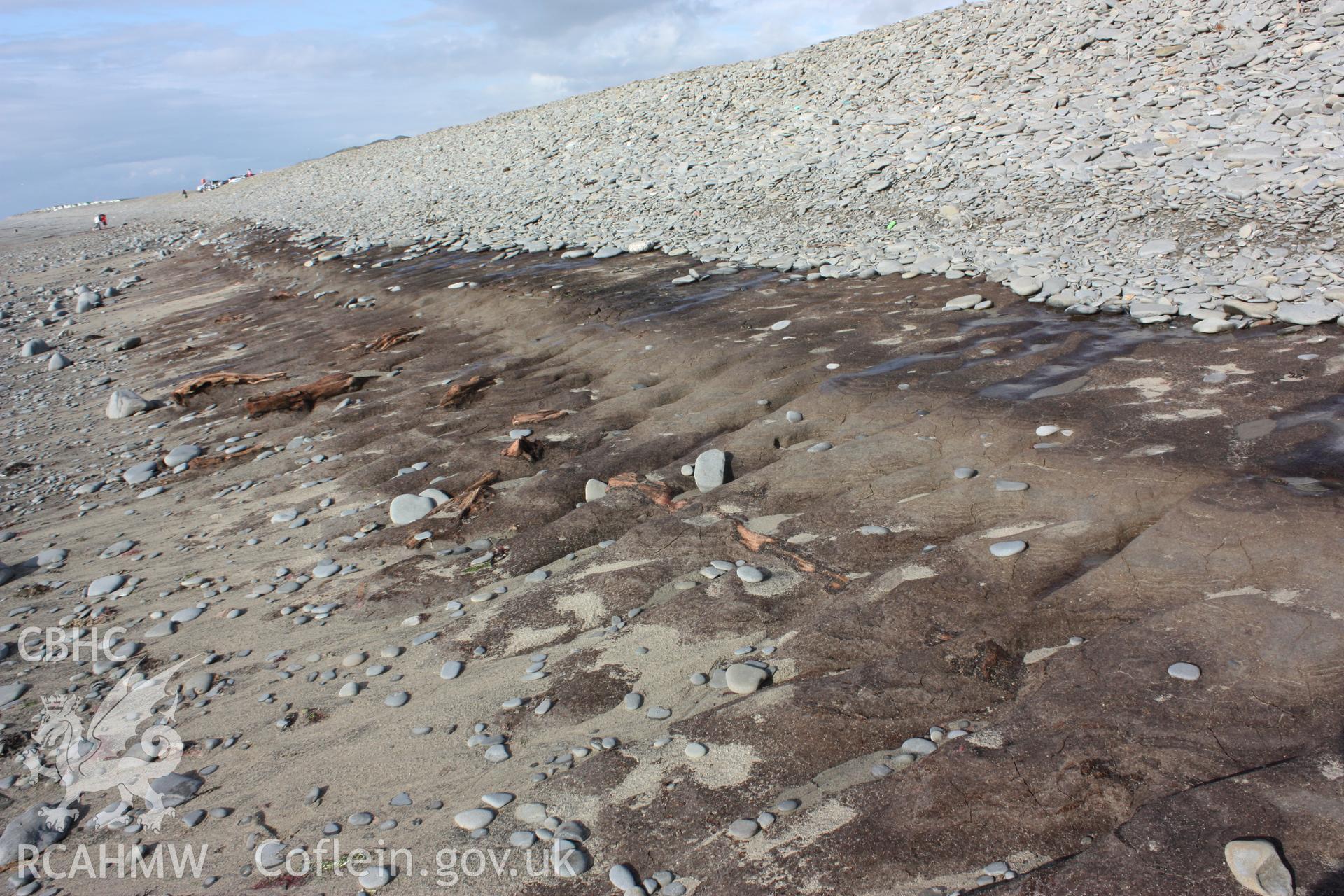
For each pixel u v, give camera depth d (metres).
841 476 4.67
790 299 8.14
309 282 13.53
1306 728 2.46
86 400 9.36
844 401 5.53
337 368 8.55
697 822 2.68
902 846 2.39
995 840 2.35
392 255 13.87
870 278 8.52
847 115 13.88
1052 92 11.65
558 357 7.62
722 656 3.51
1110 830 2.30
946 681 3.04
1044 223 8.80
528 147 19.64
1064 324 6.51
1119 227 8.25
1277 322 5.92
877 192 10.85
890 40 16.42
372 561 4.83
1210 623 2.90
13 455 7.70
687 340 7.24
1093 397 5.05
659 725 3.17
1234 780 2.31
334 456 6.42
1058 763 2.51
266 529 5.44
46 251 24.50
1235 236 7.49
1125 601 3.20
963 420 4.96
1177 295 6.68
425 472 5.77
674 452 5.38
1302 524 3.27
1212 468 3.97
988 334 6.47
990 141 11.09
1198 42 11.24
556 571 4.38
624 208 13.28
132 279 17.53
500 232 13.72
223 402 8.32
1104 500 3.89
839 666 3.28
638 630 3.77
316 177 28.50
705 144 15.16
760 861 2.46
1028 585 3.48
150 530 5.73
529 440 5.80
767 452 5.16
